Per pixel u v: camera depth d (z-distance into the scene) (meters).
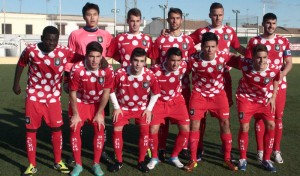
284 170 5.04
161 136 5.46
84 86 4.70
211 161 5.43
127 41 5.43
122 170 5.04
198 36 5.81
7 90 12.67
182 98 5.20
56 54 4.59
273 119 5.04
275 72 4.86
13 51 31.52
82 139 6.51
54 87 4.76
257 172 4.98
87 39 5.44
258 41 5.55
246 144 5.09
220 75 5.04
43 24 48.19
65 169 4.90
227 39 5.71
